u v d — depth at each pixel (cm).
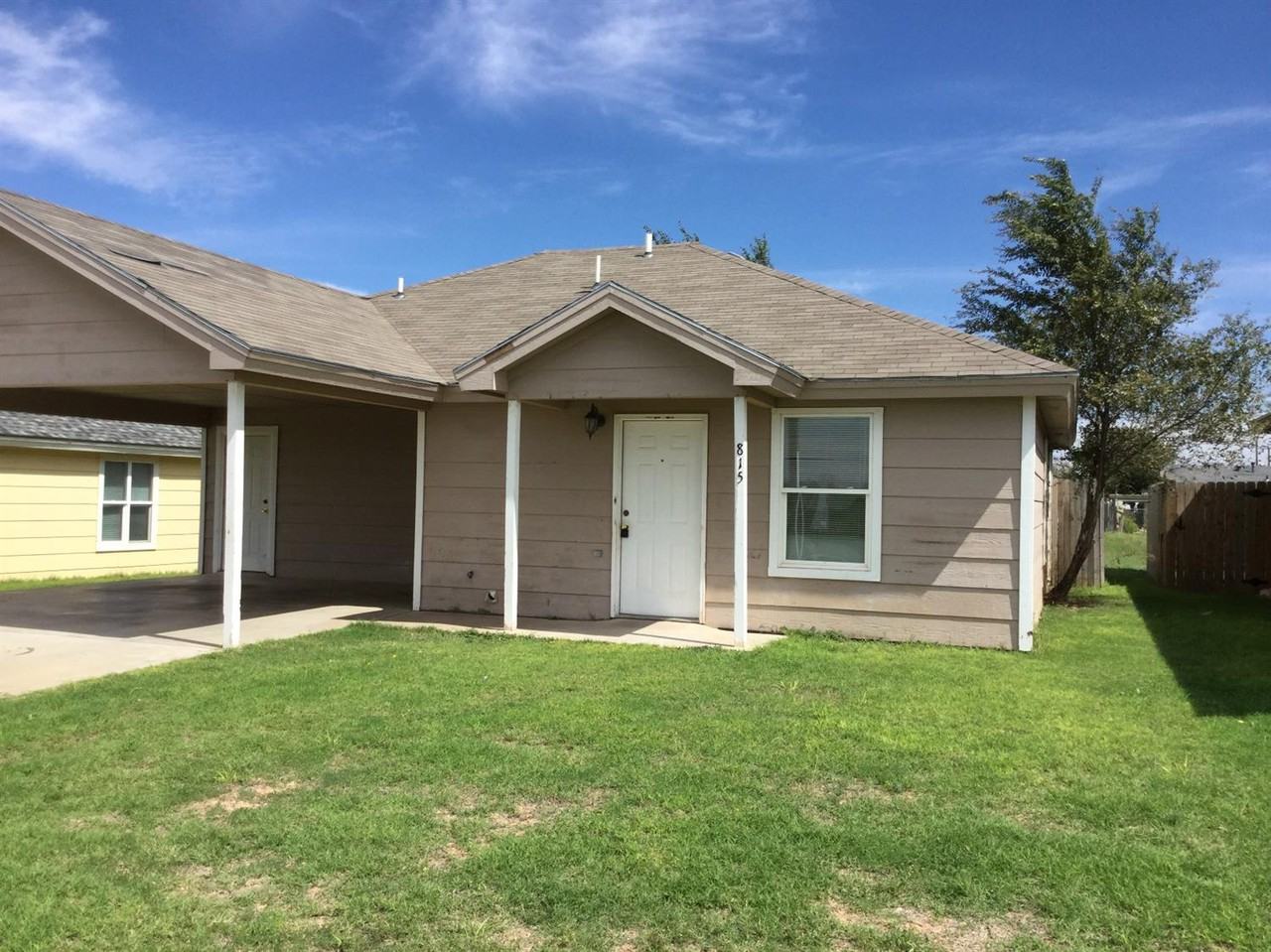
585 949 337
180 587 1414
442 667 789
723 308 1155
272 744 566
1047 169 1425
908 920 357
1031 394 925
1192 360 1360
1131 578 1873
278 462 1523
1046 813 462
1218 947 339
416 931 348
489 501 1140
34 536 1778
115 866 402
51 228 893
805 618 1010
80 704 659
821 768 526
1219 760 545
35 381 941
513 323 1255
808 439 1016
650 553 1090
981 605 950
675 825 441
